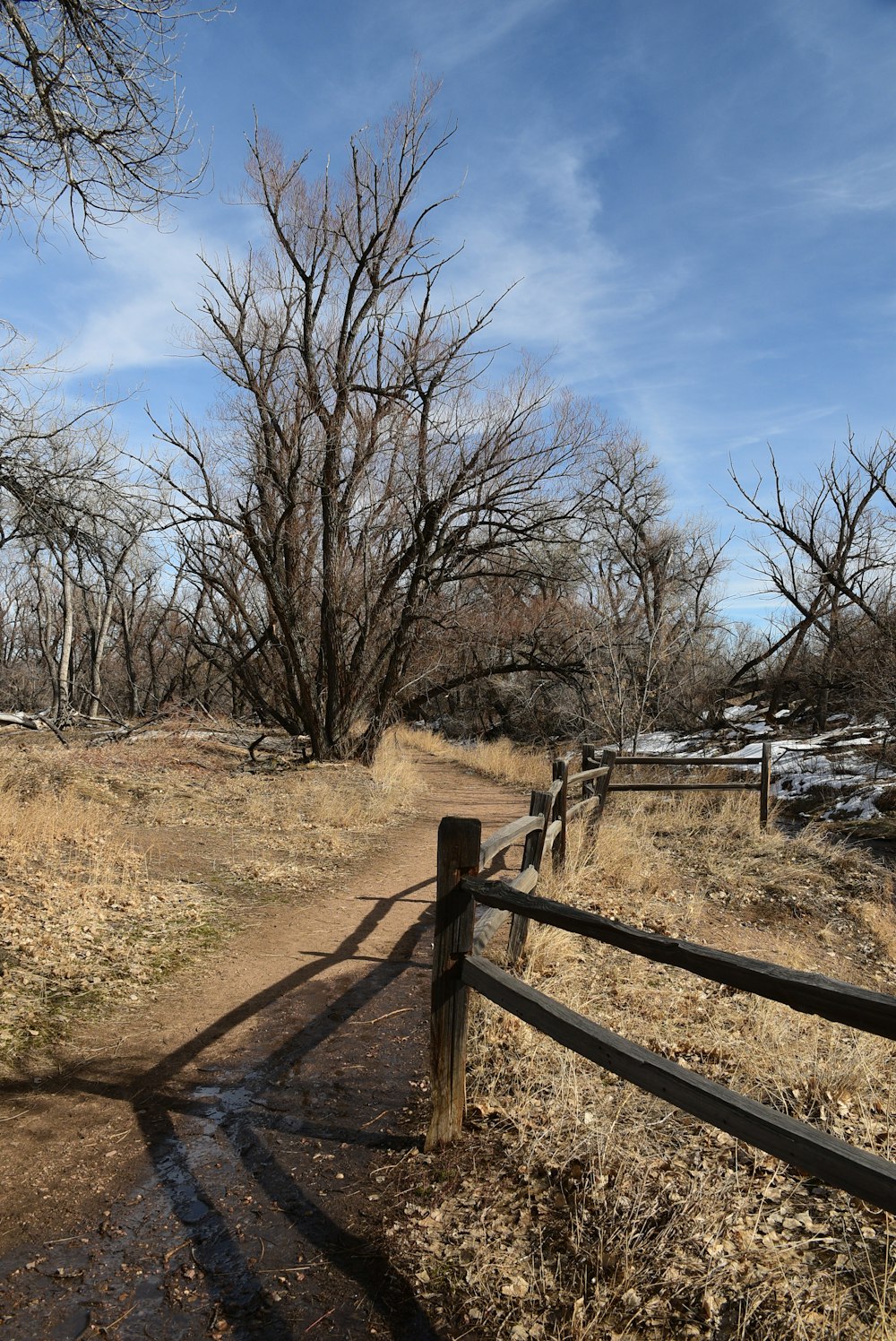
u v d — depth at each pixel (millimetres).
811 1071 4191
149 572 32031
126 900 6926
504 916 4527
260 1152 3635
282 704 19062
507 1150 3533
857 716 18281
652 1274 2773
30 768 11789
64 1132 3750
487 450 16703
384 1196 3305
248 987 5570
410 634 17297
